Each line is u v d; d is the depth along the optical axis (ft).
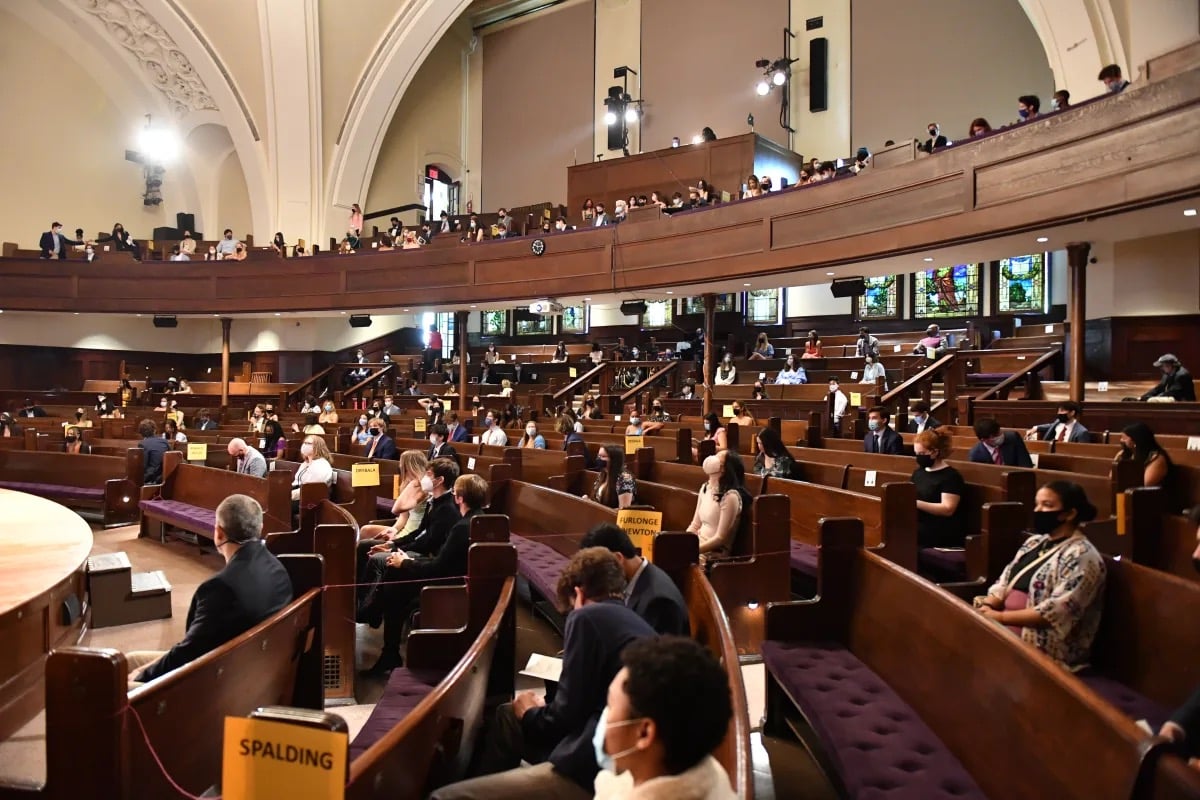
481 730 9.80
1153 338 41.73
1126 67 38.22
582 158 77.20
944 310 60.13
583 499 18.28
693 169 62.39
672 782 4.70
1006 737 7.54
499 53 83.05
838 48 63.82
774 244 41.34
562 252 50.88
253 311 63.46
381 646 17.13
